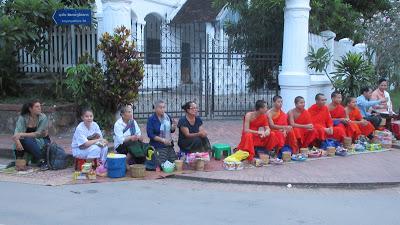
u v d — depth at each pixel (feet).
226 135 36.52
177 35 63.72
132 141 26.76
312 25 46.03
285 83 39.73
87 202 20.76
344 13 57.72
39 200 21.02
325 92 45.42
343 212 19.79
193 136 27.99
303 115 30.78
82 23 35.24
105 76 34.76
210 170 26.48
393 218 19.04
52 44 39.93
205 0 67.31
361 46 53.57
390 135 33.83
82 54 36.96
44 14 37.17
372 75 42.80
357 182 24.25
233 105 48.55
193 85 54.49
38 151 27.40
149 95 53.88
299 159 29.01
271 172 26.17
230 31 48.49
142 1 62.90
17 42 36.78
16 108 35.50
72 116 37.14
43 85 40.29
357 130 33.12
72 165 28.25
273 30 44.98
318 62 40.98
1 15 36.86
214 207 20.20
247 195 22.30
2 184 23.93
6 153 30.89
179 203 20.76
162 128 27.20
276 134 28.76
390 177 25.34
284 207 20.35
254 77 45.57
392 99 65.26
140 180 24.91
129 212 19.34
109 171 25.25
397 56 61.00
